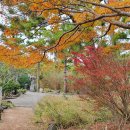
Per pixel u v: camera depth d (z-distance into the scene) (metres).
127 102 8.88
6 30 10.09
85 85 9.31
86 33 11.46
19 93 28.38
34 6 9.36
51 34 10.98
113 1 10.15
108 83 8.91
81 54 9.42
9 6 9.50
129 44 13.07
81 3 9.83
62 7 9.30
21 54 10.53
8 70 26.12
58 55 11.96
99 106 9.59
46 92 32.25
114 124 9.29
